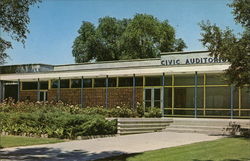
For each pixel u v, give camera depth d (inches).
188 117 1107.3
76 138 712.4
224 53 674.8
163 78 1132.5
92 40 2383.1
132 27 2234.3
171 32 2292.1
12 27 478.3
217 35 700.7
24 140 688.4
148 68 1154.0
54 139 708.0
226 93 1050.1
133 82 1206.3
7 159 477.7
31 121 782.5
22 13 480.4
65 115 751.7
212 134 804.6
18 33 484.1
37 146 610.5
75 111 883.4
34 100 1451.8
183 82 1134.4
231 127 839.1
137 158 477.7
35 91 1453.0
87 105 1302.9
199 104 1099.9
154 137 741.9
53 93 1397.6
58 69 1647.4
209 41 706.2
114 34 2439.7
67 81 1370.6
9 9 468.1
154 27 2231.8
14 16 474.0
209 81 1083.3
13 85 1614.2
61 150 561.3
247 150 540.7
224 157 480.7
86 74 1288.1
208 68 1024.2
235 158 474.0
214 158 473.1
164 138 722.2
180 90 1136.8
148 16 2277.3
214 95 1072.8
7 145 619.2
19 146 611.5
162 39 2229.3
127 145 617.3
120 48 2316.7
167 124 915.4
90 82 1310.3
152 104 1176.2
